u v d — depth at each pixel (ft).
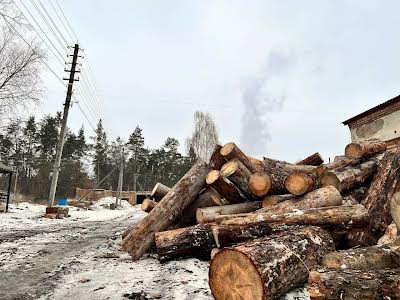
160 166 213.46
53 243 26.37
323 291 8.87
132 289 13.46
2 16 54.24
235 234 14.73
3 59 64.64
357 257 10.71
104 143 208.64
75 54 66.64
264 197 19.92
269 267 9.81
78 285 14.29
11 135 183.32
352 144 23.48
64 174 163.73
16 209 63.10
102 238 30.17
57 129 195.42
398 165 18.54
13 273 16.48
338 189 19.63
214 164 22.30
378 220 17.85
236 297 9.88
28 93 66.95
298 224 14.85
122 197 148.87
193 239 17.81
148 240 19.97
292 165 22.57
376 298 8.40
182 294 12.42
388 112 45.73
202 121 152.15
